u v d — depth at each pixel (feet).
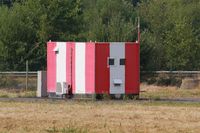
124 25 560.61
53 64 335.06
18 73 422.82
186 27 597.93
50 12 568.41
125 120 213.87
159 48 570.05
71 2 581.94
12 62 549.95
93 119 216.54
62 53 330.75
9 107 263.49
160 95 368.07
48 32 558.97
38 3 572.51
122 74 320.29
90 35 561.84
